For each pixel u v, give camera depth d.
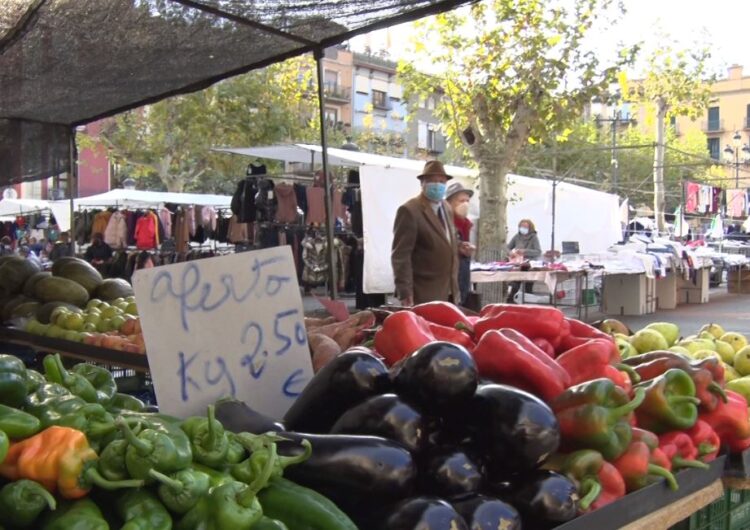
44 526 1.36
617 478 2.01
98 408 1.54
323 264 14.03
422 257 6.52
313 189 14.26
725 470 2.43
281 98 24.70
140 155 26.22
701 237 26.81
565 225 18.06
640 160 46.69
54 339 5.01
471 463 1.80
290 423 2.01
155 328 2.21
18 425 1.46
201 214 18.11
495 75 14.02
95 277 6.12
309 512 1.55
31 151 8.81
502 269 12.55
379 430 1.78
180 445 1.46
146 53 6.34
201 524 1.42
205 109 23.70
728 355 3.33
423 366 1.87
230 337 2.32
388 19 5.25
